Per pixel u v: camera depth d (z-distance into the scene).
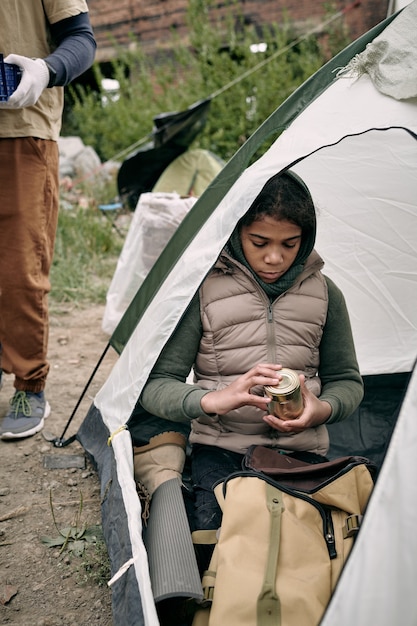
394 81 1.60
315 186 2.42
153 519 1.68
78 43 2.42
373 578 1.09
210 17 9.69
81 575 1.94
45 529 2.14
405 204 2.35
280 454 1.72
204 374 1.92
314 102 1.75
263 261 1.79
